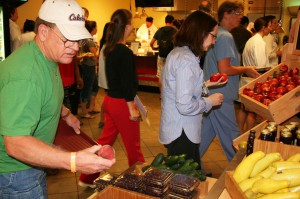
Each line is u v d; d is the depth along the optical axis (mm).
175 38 2203
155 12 10031
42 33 1271
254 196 1201
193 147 2240
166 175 1446
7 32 2518
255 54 4363
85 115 5371
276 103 1932
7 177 1407
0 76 1228
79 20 1277
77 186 3086
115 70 2578
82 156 1184
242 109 3973
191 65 2039
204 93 2268
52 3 1251
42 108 1343
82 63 5262
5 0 2467
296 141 1698
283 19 7359
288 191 1204
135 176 1467
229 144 3035
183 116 2172
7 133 1156
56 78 1418
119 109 2652
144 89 7922
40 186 1509
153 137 4508
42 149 1167
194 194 1431
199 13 2096
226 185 1338
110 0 9797
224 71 2836
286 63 2697
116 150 3979
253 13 7523
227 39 2820
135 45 7848
